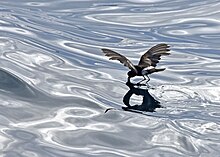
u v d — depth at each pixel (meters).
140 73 10.19
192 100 10.87
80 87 11.45
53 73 12.07
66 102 10.72
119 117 10.14
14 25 15.38
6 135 9.41
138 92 11.26
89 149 9.13
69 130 9.70
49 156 8.85
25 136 9.43
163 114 10.23
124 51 14.43
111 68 12.74
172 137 9.45
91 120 10.06
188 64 13.54
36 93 11.00
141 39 15.59
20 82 11.38
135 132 9.64
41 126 9.80
